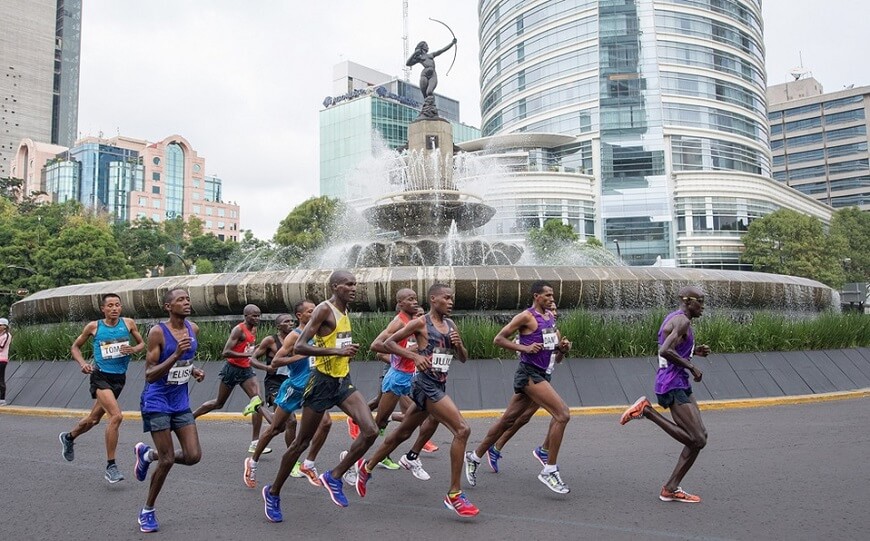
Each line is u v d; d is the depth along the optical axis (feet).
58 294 46.47
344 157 307.78
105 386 20.40
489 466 21.30
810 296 48.57
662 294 39.58
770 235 181.78
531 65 253.65
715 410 31.50
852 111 374.02
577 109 236.43
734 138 237.86
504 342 17.76
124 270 146.10
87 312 44.57
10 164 477.36
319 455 23.67
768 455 21.49
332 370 15.89
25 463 22.65
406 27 389.60
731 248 219.20
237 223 447.01
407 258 51.85
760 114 253.65
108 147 388.37
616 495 17.29
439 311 16.78
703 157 230.48
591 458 21.86
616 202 221.25
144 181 394.11
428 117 57.98
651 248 217.36
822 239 177.27
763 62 265.54
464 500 15.60
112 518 16.03
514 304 38.04
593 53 235.20
